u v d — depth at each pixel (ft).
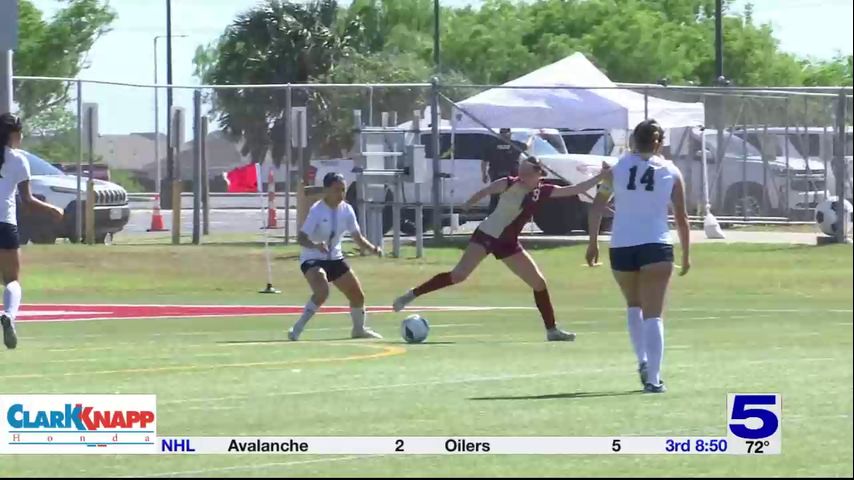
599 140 225.76
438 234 199.93
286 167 197.88
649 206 75.87
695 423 65.98
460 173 221.05
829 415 68.13
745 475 55.31
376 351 98.89
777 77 510.99
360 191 188.03
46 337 110.52
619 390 76.79
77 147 199.00
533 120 218.79
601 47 473.26
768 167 229.25
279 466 57.16
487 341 107.45
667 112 228.02
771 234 213.46
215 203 271.08
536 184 105.09
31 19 407.85
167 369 86.79
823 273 168.55
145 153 211.00
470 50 511.40
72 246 183.21
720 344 103.14
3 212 96.53
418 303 146.51
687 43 499.10
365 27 517.14
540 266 176.24
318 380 81.30
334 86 198.70
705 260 180.55
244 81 419.95
